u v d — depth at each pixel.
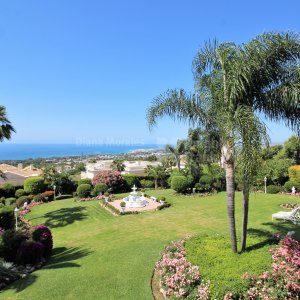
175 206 17.58
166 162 29.75
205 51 7.34
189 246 7.29
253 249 6.86
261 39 6.11
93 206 18.95
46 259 9.15
